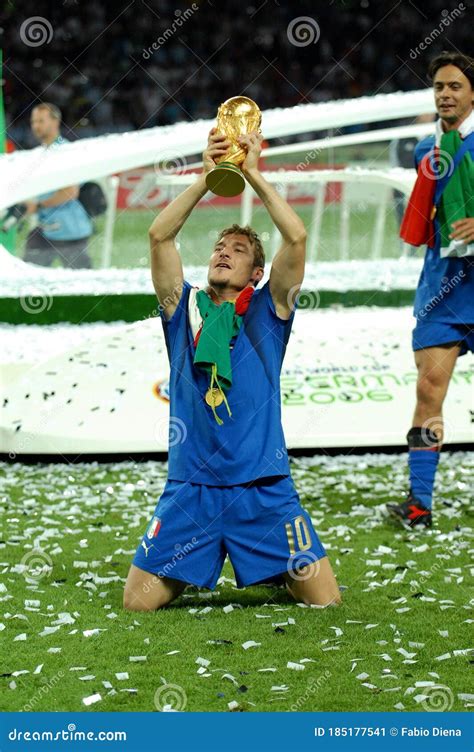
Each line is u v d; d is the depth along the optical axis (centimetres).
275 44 4897
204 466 954
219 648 861
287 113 2267
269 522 955
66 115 4634
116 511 1288
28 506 1310
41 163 2139
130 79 4731
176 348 982
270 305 980
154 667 822
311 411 1566
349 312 1950
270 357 975
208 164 955
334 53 4906
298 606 965
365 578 1050
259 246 1008
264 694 776
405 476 1444
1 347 1938
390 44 4916
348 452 1567
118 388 1595
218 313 970
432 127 2266
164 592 959
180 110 4784
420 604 970
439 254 1245
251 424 959
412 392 1612
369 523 1245
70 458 1534
